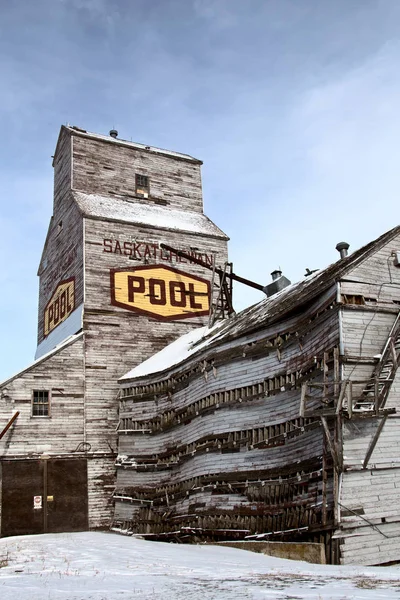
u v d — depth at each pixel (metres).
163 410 29.31
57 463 30.69
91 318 34.25
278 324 22.34
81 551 20.11
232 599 9.19
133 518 28.92
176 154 43.81
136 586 11.53
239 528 21.38
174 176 42.25
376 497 17.66
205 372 25.67
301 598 9.12
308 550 17.27
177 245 38.72
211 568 14.94
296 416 20.44
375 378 17.70
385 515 17.53
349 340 18.91
